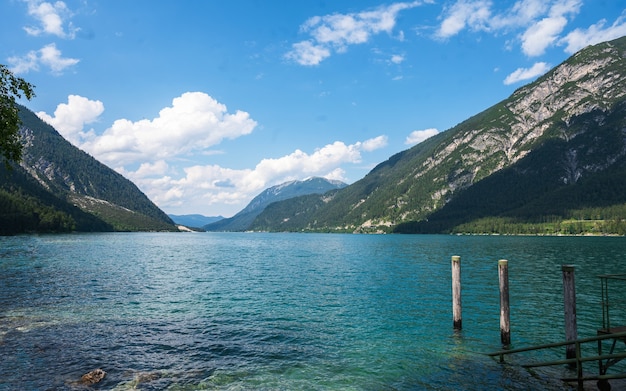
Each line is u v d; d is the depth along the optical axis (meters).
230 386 17.39
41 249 100.94
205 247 142.62
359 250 122.56
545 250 106.69
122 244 143.25
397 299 37.88
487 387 17.38
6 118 20.72
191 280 50.94
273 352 22.14
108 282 47.44
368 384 17.80
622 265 65.56
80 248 110.94
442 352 22.25
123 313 31.16
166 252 108.12
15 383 16.88
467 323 28.62
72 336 24.28
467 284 46.72
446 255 95.88
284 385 17.59
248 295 39.97
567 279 19.09
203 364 20.06
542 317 30.27
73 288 42.31
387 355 21.73
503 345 23.19
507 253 97.81
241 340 24.31
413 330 26.81
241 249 132.00
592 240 176.62
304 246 155.88
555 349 22.62
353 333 26.11
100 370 17.98
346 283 48.47
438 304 35.50
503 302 23.27
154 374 18.44
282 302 36.38
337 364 20.36
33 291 39.81
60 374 18.05
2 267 59.84
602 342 23.89
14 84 20.89
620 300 36.31
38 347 21.89
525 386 17.44
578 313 31.53
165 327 27.12
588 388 17.00
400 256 94.44
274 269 65.44
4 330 25.27
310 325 28.09
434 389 17.20
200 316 30.58
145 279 51.16
